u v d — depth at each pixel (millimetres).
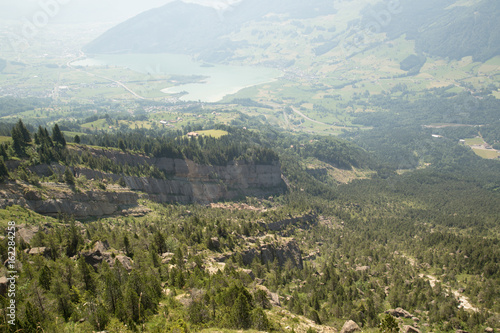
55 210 166375
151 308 102625
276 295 133500
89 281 106875
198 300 107188
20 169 170625
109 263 123188
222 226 187500
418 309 171750
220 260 163250
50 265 107562
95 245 129125
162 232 173125
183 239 169000
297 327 108125
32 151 186875
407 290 186875
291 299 142250
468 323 158125
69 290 98688
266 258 186750
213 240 172625
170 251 152500
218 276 123688
